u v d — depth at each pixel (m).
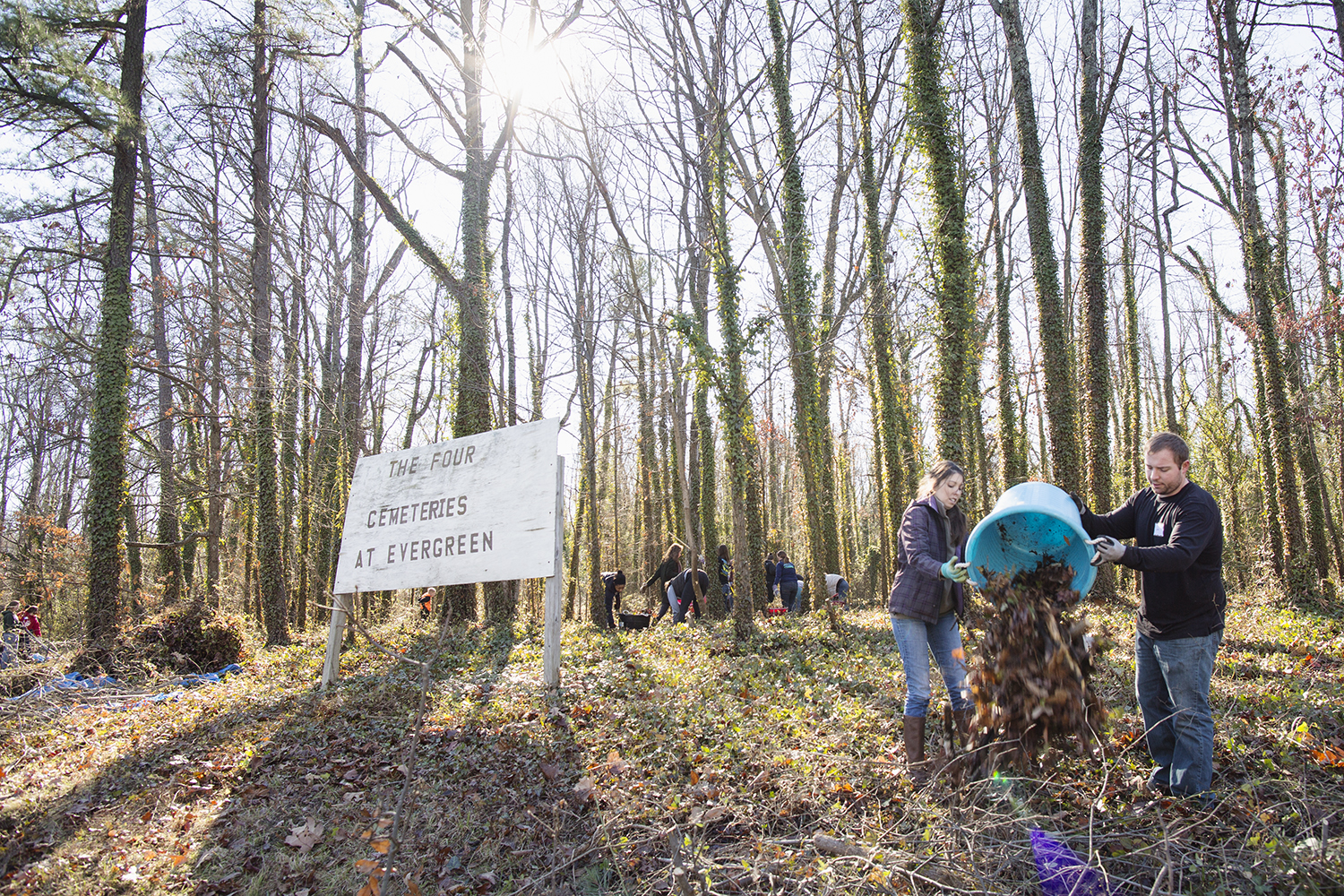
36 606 23.28
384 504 8.70
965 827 3.22
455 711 6.32
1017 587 3.84
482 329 16.75
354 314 19.97
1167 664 3.76
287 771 5.39
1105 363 13.38
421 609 19.02
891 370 15.81
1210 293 19.11
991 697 3.72
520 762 5.05
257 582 26.81
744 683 6.86
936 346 11.01
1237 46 12.84
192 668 11.39
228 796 5.02
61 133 15.95
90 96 14.06
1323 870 2.83
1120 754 4.14
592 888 3.58
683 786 4.39
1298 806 3.44
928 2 11.37
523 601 20.56
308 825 4.39
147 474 22.14
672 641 9.93
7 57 13.48
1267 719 4.84
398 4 15.16
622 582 15.13
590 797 4.42
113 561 13.84
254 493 21.31
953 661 4.32
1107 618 10.30
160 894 3.77
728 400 11.51
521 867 3.86
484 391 16.30
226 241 19.23
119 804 4.91
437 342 17.81
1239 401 20.83
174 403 24.28
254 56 18.00
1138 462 18.72
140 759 5.74
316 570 22.02
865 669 7.30
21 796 5.04
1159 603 3.78
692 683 6.73
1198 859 2.99
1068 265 20.28
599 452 28.58
